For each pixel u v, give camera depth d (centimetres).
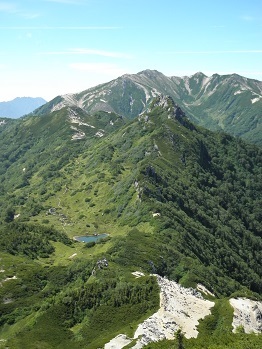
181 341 7512
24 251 18188
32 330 10006
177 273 14275
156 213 19650
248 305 10944
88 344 9150
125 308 10106
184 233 17938
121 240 16038
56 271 15500
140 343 8306
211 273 15175
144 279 11312
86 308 10638
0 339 11862
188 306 10425
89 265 14338
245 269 19012
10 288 14500
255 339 8669
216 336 8975
